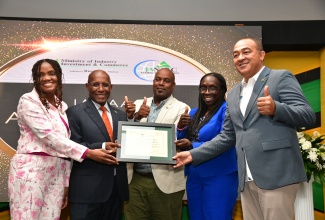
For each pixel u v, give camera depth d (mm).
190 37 4484
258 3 4777
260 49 2658
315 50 4949
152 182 3227
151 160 2906
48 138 2660
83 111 2994
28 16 4625
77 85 4363
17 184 2617
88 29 4449
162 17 4723
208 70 4445
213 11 4750
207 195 2994
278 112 2215
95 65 4406
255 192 2502
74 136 2912
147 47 4461
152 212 3289
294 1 4785
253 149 2418
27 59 4344
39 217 2672
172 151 2988
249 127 2488
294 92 2365
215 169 3008
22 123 2773
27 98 2730
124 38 4469
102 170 2891
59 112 2891
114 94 4379
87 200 2809
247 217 2592
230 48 4480
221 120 3117
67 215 4352
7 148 4207
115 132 3049
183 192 3371
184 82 4422
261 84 2512
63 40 4414
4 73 4293
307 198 3736
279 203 2340
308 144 3605
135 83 4410
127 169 3270
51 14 4656
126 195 3008
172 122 3375
